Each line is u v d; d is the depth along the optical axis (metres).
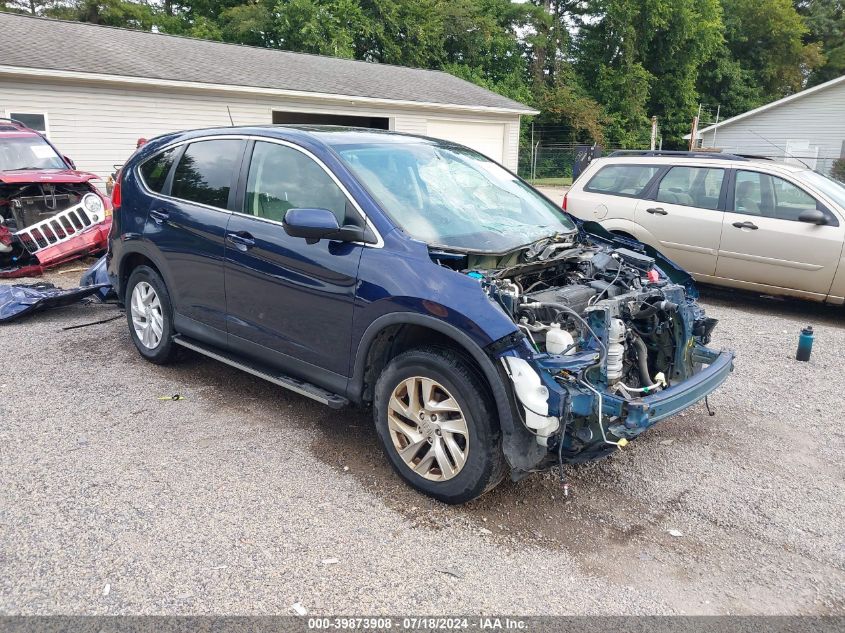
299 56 22.62
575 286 3.79
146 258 5.13
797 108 29.50
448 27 39.66
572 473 3.88
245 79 17.33
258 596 2.75
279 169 4.22
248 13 31.36
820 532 3.37
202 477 3.67
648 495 3.67
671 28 42.00
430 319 3.30
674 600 2.84
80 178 9.48
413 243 3.52
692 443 4.35
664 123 44.72
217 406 4.63
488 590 2.85
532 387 3.04
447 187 4.25
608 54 42.84
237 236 4.27
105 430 4.20
